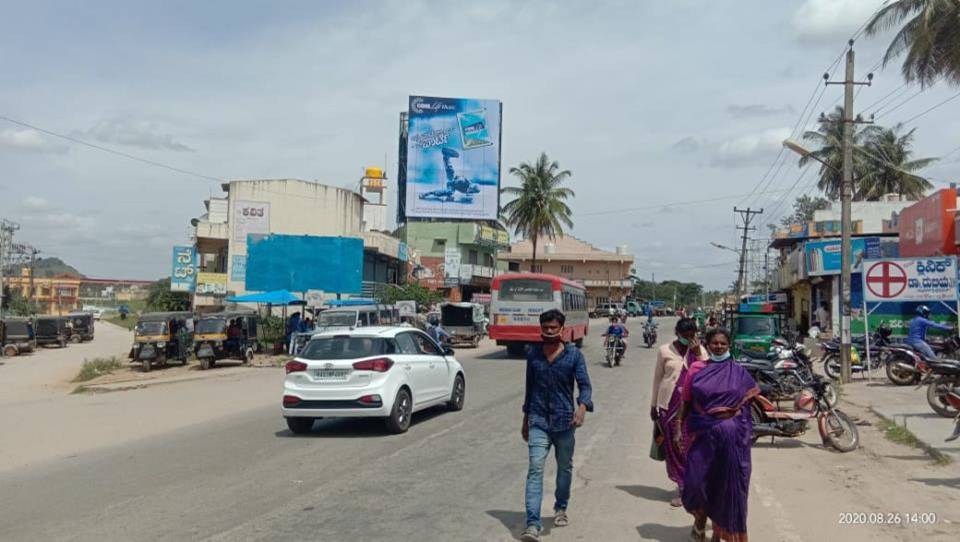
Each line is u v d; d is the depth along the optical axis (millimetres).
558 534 6605
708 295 143375
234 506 7492
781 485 8523
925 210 25234
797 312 49188
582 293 35344
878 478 8805
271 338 33062
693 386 5918
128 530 6719
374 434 11867
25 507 7637
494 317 28531
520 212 57812
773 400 11672
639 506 7539
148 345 26500
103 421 13898
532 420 6652
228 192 51688
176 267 55469
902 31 20266
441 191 51969
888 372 18031
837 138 47281
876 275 18172
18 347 41844
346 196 53094
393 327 13008
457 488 8211
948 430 11336
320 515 7133
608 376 22125
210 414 14742
